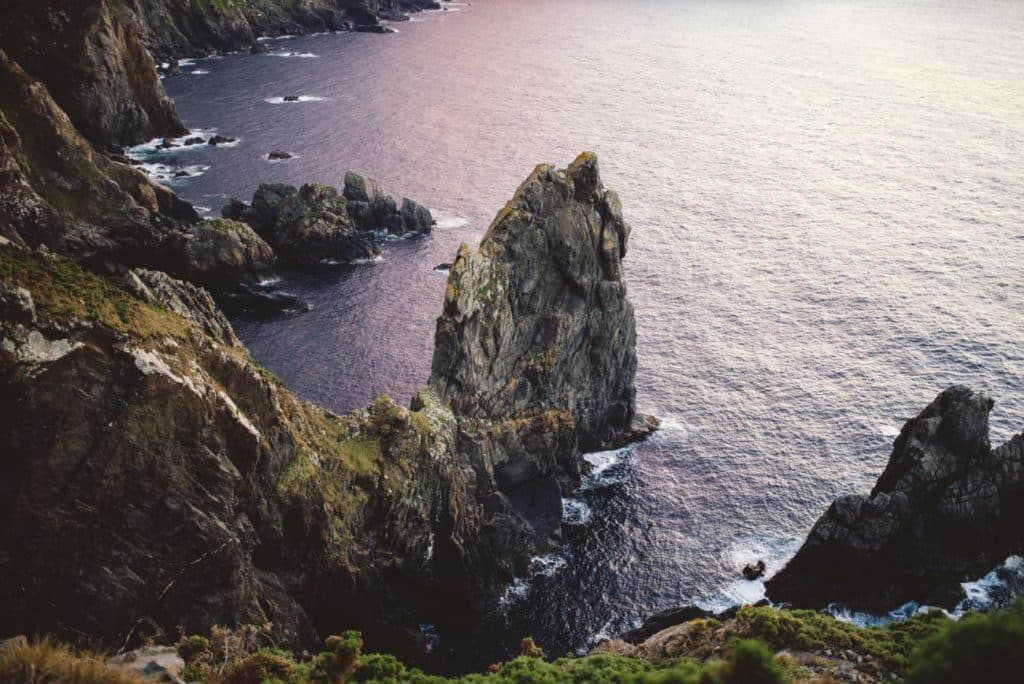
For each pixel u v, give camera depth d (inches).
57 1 7293.3
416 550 3287.4
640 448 4320.9
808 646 2170.3
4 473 2228.1
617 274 4237.2
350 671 1865.2
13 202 5201.8
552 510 3855.8
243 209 6407.5
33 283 2422.5
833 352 5059.1
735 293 5767.7
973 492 3467.0
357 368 4820.4
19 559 2217.0
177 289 3272.6
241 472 2628.0
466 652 3243.1
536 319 4033.0
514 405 3941.9
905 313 5472.4
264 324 5260.8
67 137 5782.5
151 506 2401.6
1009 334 5191.9
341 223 6156.5
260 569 2728.8
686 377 4854.8
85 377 2325.3
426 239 6461.6
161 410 2418.8
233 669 1913.1
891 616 3346.5
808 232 6727.4
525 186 3961.6
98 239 5610.2
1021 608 1035.3
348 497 3058.6
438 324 3663.9
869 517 3388.3
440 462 3400.6
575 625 3361.2
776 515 3853.3
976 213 7032.5
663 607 3415.4
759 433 4382.4
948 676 985.5
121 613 2336.4
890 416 4466.0
